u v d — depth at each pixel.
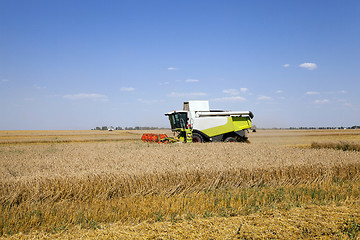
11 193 6.97
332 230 5.44
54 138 46.88
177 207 6.73
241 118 22.97
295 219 6.00
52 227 5.66
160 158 12.05
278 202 7.68
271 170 9.94
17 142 36.94
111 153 14.51
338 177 10.70
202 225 5.70
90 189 7.69
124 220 6.19
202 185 8.73
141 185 8.23
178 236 5.18
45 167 10.03
